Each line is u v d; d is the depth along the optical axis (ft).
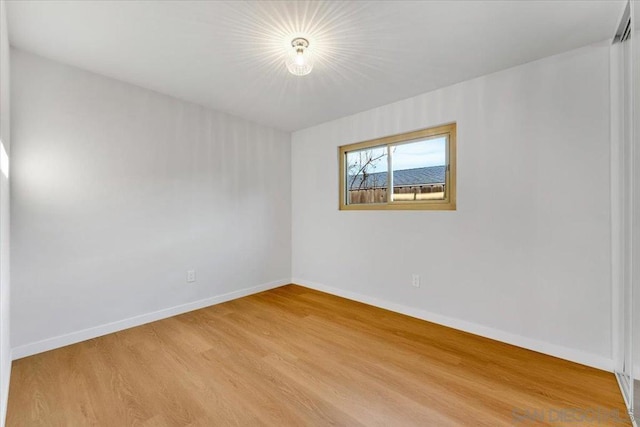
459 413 4.92
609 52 6.00
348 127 11.00
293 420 4.81
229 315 9.39
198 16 5.55
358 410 5.03
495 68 7.29
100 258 7.91
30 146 6.84
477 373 6.06
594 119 6.16
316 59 7.00
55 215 7.20
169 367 6.34
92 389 5.59
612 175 5.98
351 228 10.98
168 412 4.99
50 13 5.48
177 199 9.49
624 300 5.73
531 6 5.14
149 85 8.54
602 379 5.79
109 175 8.07
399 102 9.48
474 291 7.89
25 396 5.38
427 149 9.11
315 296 11.41
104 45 6.54
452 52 6.63
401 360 6.59
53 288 7.17
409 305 9.30
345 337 7.78
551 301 6.71
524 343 7.08
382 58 6.91
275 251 12.62
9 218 6.41
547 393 5.40
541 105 6.81
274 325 8.58
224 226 10.77
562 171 6.55
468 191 7.96
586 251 6.28
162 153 9.12
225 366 6.39
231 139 10.96
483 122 7.68
